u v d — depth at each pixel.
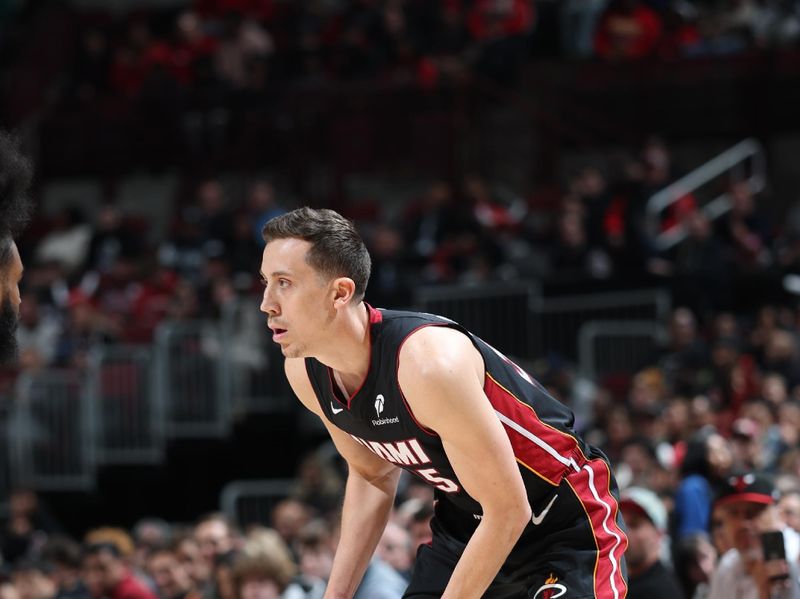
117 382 38.00
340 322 10.60
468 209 42.50
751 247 40.19
